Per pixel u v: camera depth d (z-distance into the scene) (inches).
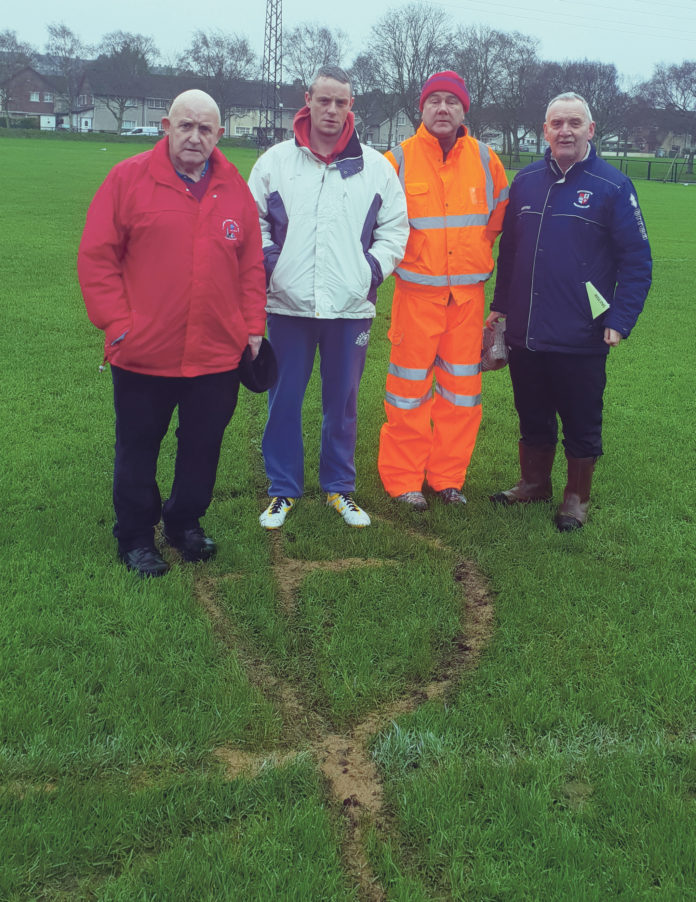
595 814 88.5
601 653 118.1
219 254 124.9
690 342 347.6
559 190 152.2
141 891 77.0
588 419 158.7
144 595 127.1
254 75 3457.2
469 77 2753.4
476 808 88.4
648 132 3481.8
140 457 132.4
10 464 179.3
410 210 160.2
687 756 97.4
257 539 151.9
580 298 152.3
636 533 159.5
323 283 148.1
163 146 121.1
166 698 104.9
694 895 78.6
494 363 165.6
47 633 116.4
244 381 136.3
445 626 125.3
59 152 1809.8
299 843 83.2
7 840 81.0
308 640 121.0
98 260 120.9
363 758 97.7
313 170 146.0
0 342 285.9
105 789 89.1
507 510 170.1
